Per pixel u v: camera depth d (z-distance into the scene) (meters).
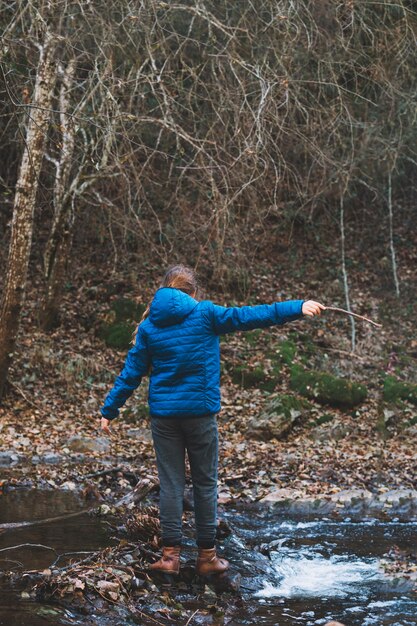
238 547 5.09
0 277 13.98
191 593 4.23
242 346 13.38
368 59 12.88
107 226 14.67
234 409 11.24
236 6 11.59
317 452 9.43
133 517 5.41
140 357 4.37
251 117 10.33
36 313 13.46
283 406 10.62
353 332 14.05
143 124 11.66
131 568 4.25
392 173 16.97
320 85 11.58
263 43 11.45
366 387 12.24
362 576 4.79
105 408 4.40
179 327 4.27
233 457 8.72
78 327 13.44
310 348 13.73
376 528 6.05
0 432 9.19
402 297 15.97
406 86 14.23
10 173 14.75
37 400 10.92
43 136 9.90
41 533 5.09
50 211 14.09
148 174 12.48
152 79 10.59
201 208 13.02
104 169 11.00
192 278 4.49
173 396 4.25
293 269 16.48
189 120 11.41
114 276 14.65
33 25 9.50
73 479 7.11
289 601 4.29
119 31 10.38
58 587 3.89
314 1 11.26
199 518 4.40
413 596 4.43
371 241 17.56
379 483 7.88
